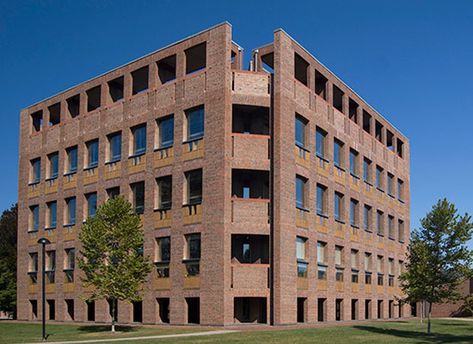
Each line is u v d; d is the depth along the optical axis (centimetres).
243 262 3959
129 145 4438
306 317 4097
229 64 3909
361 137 5269
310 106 4331
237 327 3566
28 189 5372
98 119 4741
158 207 4162
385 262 5656
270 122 3953
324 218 4456
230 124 3856
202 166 3888
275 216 3825
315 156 4369
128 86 4544
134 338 2978
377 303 5403
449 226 3422
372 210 5431
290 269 3875
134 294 3481
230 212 3772
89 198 4766
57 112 5522
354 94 5206
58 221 4975
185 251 3928
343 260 4753
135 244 3534
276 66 3988
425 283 3412
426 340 2953
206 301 3728
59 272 4888
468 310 6812
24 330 3816
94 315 4528
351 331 3400
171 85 4191
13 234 6912
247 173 4028
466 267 3384
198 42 4066
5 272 5900
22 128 5553
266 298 3828
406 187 6431
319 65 4550
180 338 2883
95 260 3594
